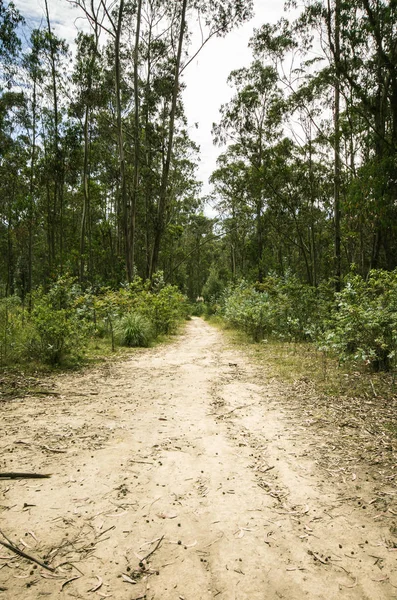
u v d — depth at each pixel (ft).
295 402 17.33
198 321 99.35
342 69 35.42
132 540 7.45
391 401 16.76
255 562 6.86
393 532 7.68
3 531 7.66
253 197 74.02
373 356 20.33
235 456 11.52
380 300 21.18
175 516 8.28
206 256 192.03
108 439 12.78
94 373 23.98
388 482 9.69
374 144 36.94
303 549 7.20
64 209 94.68
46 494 9.12
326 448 11.99
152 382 21.76
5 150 67.46
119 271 90.38
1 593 6.06
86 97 56.18
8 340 25.62
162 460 11.19
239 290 64.54
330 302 37.37
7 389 18.89
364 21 32.96
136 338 38.50
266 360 28.91
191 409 16.42
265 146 63.72
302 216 70.13
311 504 8.77
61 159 63.72
